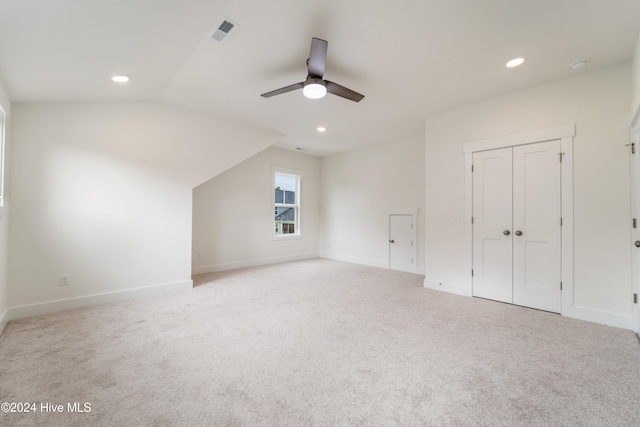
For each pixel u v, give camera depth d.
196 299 3.40
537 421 1.41
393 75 2.81
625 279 2.56
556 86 2.92
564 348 2.18
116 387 1.67
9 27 1.69
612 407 1.51
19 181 2.73
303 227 6.62
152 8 1.75
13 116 2.70
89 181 3.11
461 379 1.78
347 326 2.61
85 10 1.65
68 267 2.99
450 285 3.73
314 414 1.46
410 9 1.88
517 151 3.18
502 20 1.99
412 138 5.14
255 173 5.71
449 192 3.74
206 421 1.40
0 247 2.43
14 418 1.40
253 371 1.86
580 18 1.97
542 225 3.01
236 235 5.42
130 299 3.37
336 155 6.58
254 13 1.91
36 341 2.25
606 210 2.65
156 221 3.58
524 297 3.14
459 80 2.91
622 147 2.58
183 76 2.88
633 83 2.45
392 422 1.41
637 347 2.19
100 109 3.18
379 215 5.67
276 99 3.46
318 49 2.03
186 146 3.80
